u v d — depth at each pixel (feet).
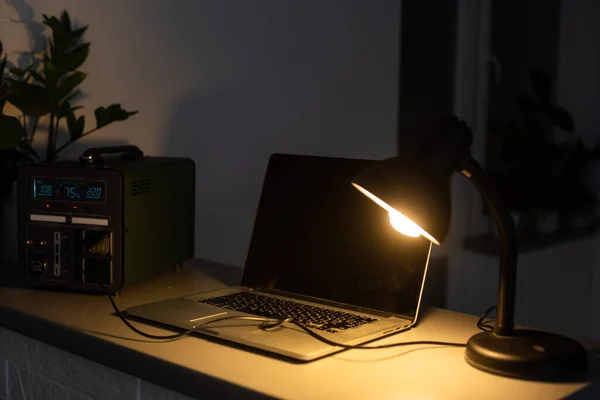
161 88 5.86
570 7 8.54
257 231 4.56
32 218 4.40
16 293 4.42
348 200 4.24
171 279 4.84
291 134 6.07
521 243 8.27
